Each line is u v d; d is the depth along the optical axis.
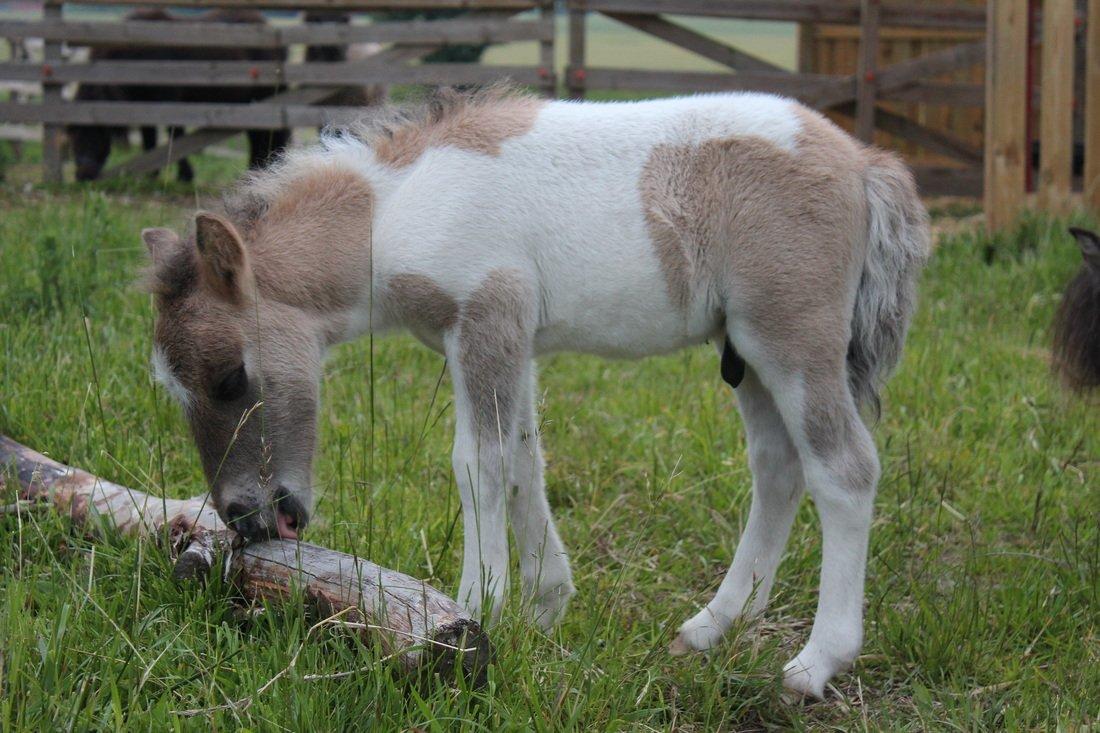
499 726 2.72
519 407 3.32
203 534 3.27
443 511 4.05
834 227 3.24
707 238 3.26
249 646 2.95
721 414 5.21
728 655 3.23
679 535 4.25
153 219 8.03
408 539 3.75
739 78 10.50
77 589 3.10
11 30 10.55
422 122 3.42
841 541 3.26
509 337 3.23
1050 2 7.93
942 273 7.47
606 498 4.52
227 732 2.64
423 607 2.82
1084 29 10.30
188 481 4.09
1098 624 3.58
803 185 3.23
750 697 3.21
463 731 2.67
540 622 3.48
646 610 3.71
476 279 3.21
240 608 3.13
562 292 3.30
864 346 3.42
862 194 3.34
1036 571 3.87
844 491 3.24
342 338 3.40
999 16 8.00
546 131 3.31
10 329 4.96
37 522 3.49
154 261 3.25
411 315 3.33
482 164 3.26
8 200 9.45
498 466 3.23
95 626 3.03
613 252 3.26
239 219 3.38
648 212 3.25
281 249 3.28
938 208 10.47
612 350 3.42
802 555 4.02
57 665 2.71
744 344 3.29
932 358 5.81
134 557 3.28
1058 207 8.12
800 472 3.56
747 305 3.25
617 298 3.29
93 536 3.50
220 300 3.18
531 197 3.25
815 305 3.22
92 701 2.61
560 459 4.79
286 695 2.71
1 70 10.65
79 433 4.09
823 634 3.25
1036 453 4.80
